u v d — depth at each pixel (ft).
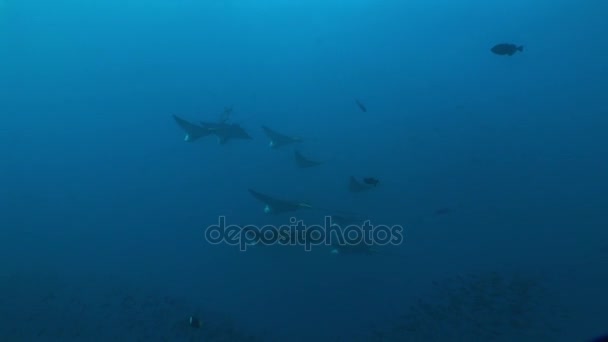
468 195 31.60
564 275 22.36
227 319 24.73
